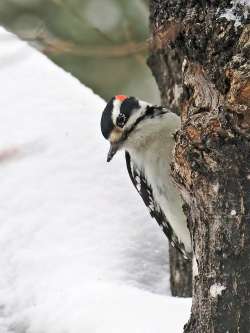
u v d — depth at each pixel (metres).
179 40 8.02
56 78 13.80
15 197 11.89
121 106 11.52
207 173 7.22
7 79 13.83
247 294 7.18
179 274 11.65
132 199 11.99
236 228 7.17
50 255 11.08
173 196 11.34
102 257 11.09
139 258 11.34
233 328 7.24
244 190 7.07
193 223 7.73
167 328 8.55
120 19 14.40
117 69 15.84
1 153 8.02
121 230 11.55
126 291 9.58
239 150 6.97
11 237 11.40
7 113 13.15
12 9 15.05
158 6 8.41
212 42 7.31
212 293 7.36
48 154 12.41
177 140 7.65
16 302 10.55
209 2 7.38
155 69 12.14
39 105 13.23
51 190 11.95
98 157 12.45
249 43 6.95
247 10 7.09
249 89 6.73
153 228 11.76
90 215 11.66
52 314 9.87
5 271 11.05
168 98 11.91
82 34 14.37
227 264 7.26
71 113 13.08
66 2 13.55
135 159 11.63
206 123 7.07
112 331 8.85
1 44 12.86
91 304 9.55
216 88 7.31
